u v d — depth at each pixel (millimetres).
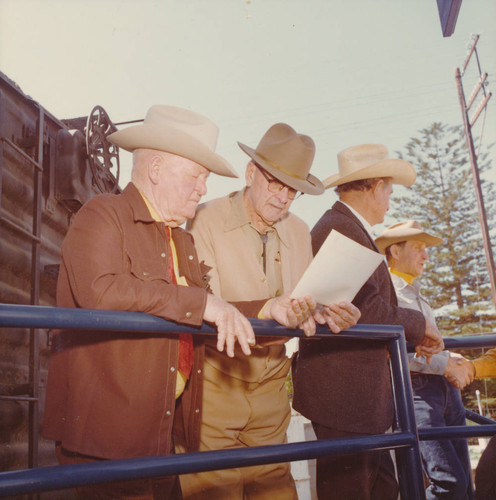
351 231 2461
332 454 1654
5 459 3818
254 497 2396
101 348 1610
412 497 1863
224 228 2396
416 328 2258
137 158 1920
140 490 1680
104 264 1587
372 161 2707
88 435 1558
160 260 1752
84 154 5098
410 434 1895
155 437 1612
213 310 1557
